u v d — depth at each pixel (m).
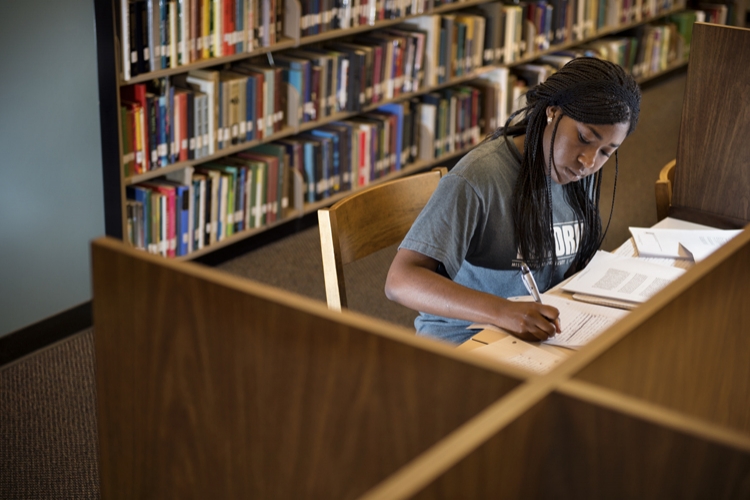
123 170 2.88
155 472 0.98
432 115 4.09
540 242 1.73
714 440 0.60
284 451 0.86
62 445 2.40
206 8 2.98
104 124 2.80
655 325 0.81
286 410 0.84
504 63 4.48
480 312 1.54
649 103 5.89
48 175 2.72
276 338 0.82
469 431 0.61
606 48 5.39
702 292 0.89
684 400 0.93
